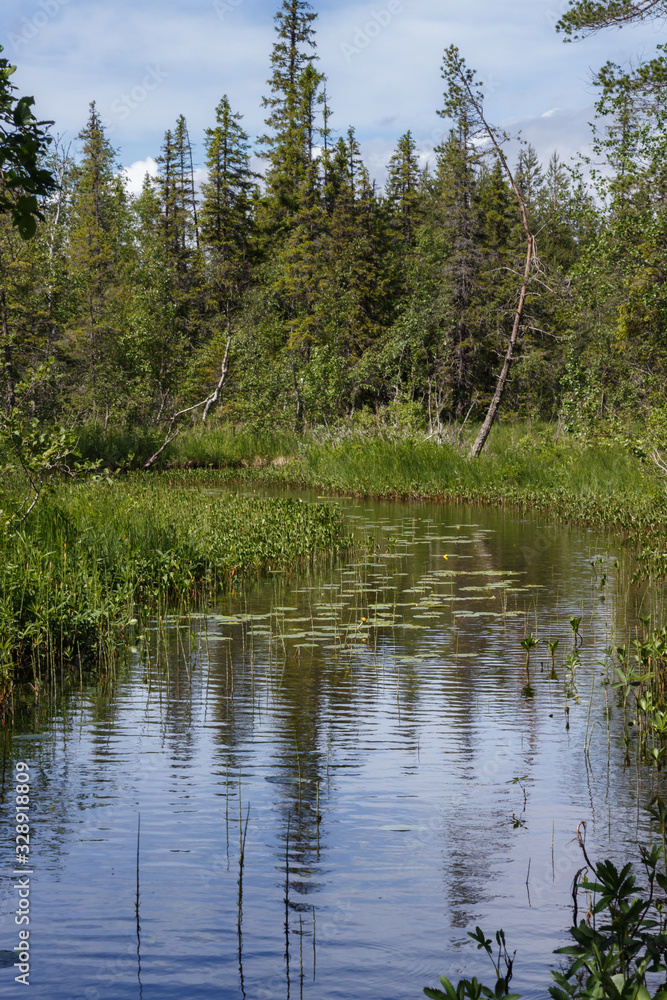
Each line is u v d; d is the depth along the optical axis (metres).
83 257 42.53
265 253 50.88
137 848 4.29
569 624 9.29
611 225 19.81
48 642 8.01
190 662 7.89
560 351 34.16
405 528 17.03
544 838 4.38
